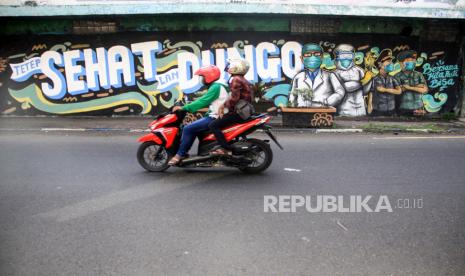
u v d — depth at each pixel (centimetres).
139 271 375
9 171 698
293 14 1239
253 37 1305
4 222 482
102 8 1192
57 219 491
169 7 1189
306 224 482
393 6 1247
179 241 434
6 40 1296
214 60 1312
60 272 373
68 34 1295
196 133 670
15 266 383
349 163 764
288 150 872
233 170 711
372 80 1348
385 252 415
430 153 855
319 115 1148
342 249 420
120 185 622
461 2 1269
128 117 1320
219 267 382
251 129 666
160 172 695
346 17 1283
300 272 375
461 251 420
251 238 443
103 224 477
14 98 1328
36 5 1202
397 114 1368
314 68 1328
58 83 1320
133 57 1310
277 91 1335
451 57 1355
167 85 1323
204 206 536
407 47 1337
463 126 1214
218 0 1202
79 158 790
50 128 1126
